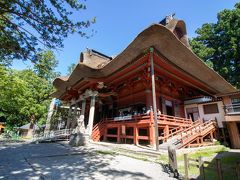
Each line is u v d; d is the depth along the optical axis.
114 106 22.12
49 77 33.75
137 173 7.07
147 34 11.40
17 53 6.51
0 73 18.19
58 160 8.93
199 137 14.44
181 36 16.91
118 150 12.70
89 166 7.88
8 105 24.64
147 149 11.84
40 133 26.16
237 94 20.02
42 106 32.06
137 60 14.21
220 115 19.00
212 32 28.06
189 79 18.36
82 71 18.14
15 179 5.62
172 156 7.14
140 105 17.91
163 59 13.88
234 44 23.78
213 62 27.66
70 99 26.70
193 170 7.71
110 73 17.44
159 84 18.06
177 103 20.52
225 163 8.80
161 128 14.81
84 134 16.12
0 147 14.41
